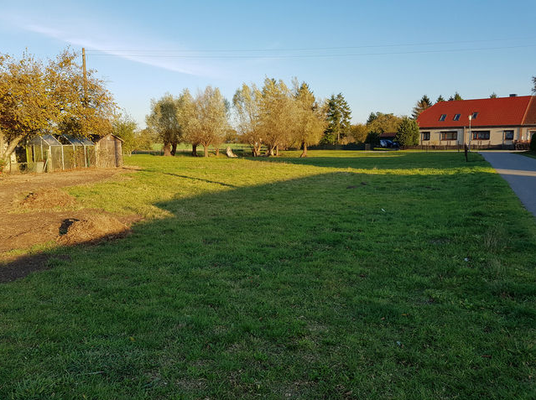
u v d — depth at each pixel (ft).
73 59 85.35
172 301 15.46
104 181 62.75
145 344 11.96
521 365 10.54
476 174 65.21
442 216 32.01
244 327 13.07
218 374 10.38
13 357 11.21
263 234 27.25
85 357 11.23
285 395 9.50
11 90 70.59
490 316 13.48
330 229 28.58
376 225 29.53
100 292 16.51
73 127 89.71
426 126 210.59
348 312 14.32
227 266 20.08
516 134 185.68
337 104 303.68
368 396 9.42
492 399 9.22
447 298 15.30
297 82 173.06
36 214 34.50
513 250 21.42
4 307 14.82
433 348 11.55
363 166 95.09
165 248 23.61
